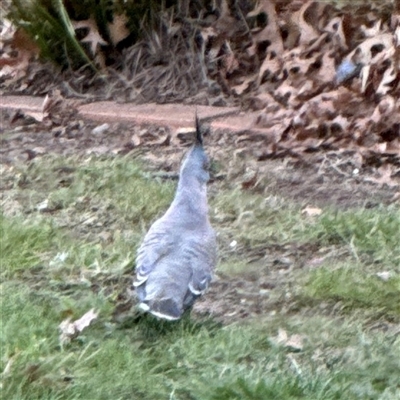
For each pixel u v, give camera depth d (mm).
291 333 9852
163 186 13531
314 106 15211
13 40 18094
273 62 16812
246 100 16609
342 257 11648
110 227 12406
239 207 12867
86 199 13133
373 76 15352
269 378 8797
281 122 15375
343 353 9445
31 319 9711
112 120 16297
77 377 8789
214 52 17297
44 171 14047
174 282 9078
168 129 15836
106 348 9203
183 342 9438
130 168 14031
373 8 16234
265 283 10961
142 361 9078
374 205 13172
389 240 11969
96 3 17562
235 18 17562
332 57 16141
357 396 8664
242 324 10016
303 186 13781
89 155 14836
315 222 12414
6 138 15680
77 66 17719
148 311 9109
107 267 11086
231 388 8609
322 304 10508
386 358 9289
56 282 10773
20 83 17766
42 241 11641
